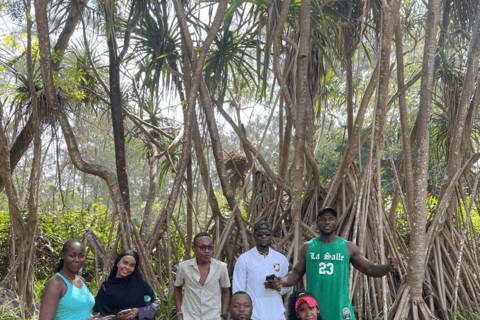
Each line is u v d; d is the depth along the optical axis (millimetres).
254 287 4012
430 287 5375
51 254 7852
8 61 7117
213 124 6008
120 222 5492
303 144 5238
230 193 5902
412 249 4836
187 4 6953
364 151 13844
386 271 3764
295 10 5938
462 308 5445
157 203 16547
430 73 4918
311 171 6176
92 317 3305
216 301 4129
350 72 6902
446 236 5742
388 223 5641
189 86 6605
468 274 5645
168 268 5633
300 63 5262
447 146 6727
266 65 5609
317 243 3980
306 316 3346
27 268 5816
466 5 6547
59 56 6895
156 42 7305
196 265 4109
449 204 5836
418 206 4840
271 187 7105
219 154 5969
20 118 6996
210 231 6434
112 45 6113
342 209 5785
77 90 7332
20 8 6383
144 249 5480
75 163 5531
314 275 3918
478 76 6059
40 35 5477
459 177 5781
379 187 4988
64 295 3186
